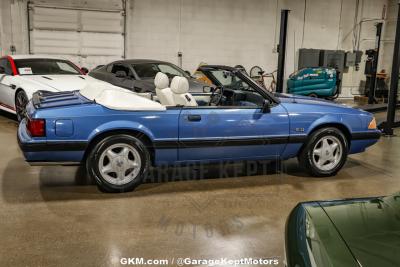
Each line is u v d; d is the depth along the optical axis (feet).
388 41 46.26
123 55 37.47
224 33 40.11
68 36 35.68
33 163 12.03
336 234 6.29
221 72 14.96
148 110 12.50
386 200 7.55
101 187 12.55
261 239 9.97
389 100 23.77
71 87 20.54
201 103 15.80
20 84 21.58
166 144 12.75
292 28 42.39
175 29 38.52
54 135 11.80
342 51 43.21
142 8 37.17
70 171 14.87
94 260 8.77
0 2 33.71
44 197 12.29
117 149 12.54
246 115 13.38
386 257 5.73
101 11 36.09
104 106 12.23
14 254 8.90
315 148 14.57
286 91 42.57
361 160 17.85
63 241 9.56
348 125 14.80
